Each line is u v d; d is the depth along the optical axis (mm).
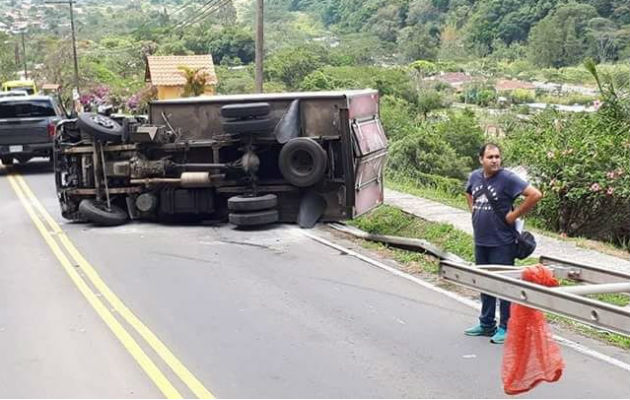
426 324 8633
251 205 14211
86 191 15156
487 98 40812
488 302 8055
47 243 13555
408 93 37844
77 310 9328
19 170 24891
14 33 126938
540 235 13281
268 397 6562
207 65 48000
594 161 13766
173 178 14844
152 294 10039
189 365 7367
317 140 14391
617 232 14227
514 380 5484
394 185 19469
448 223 13766
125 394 6672
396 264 11758
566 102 35906
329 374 7094
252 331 8422
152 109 15031
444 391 6656
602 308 4035
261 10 27188
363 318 8883
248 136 14367
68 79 68250
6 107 23516
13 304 9664
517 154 14508
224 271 11289
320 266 11594
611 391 6621
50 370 7301
